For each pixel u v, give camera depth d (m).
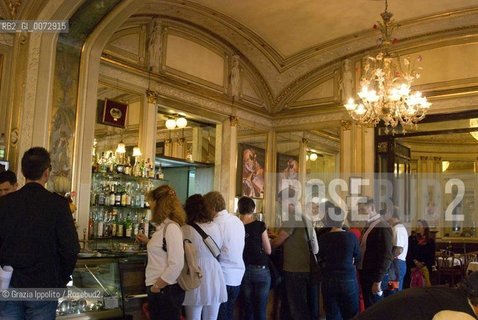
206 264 3.68
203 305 3.65
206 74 9.10
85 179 6.26
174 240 3.25
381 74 6.94
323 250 4.50
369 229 4.90
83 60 6.20
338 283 4.38
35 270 2.64
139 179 7.50
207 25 8.80
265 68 10.12
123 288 4.53
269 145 10.58
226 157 9.43
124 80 7.51
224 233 4.00
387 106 6.95
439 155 10.24
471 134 9.89
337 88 9.85
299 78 10.28
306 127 10.20
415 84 9.02
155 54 8.01
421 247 6.31
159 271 3.29
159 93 8.08
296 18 8.32
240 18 8.45
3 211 2.68
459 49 8.61
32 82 5.58
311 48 9.38
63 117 5.95
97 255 4.39
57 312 4.05
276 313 5.43
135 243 7.02
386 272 4.74
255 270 4.44
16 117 5.49
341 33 8.80
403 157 9.59
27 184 2.75
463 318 1.49
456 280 7.37
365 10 7.94
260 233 4.53
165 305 3.27
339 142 9.72
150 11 7.87
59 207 2.74
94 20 5.88
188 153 9.68
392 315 1.58
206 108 9.03
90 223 6.62
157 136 9.38
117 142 7.45
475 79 8.40
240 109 9.82
